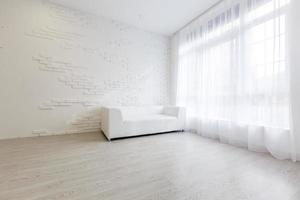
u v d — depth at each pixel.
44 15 2.85
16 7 2.64
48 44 2.88
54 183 1.28
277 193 1.18
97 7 3.07
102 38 3.41
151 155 1.97
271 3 2.06
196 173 1.50
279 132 1.93
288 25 1.86
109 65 3.50
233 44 2.52
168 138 2.85
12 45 2.61
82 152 2.04
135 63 3.84
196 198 1.11
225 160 1.83
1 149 2.10
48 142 2.46
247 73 2.31
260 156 1.96
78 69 3.16
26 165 1.62
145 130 2.98
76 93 3.15
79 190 1.19
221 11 2.78
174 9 3.09
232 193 1.17
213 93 2.90
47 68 2.88
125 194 1.15
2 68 2.54
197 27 3.35
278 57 1.96
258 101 2.17
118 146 2.33
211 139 2.79
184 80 3.78
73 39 3.11
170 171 1.53
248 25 2.31
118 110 2.71
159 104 4.21
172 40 4.32
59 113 3.00
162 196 1.13
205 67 3.09
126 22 3.63
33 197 1.09
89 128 3.28
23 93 2.70
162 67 4.26
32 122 2.77
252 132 2.20
